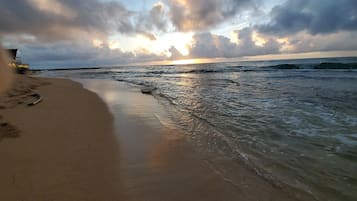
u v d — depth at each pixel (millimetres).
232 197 2654
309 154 3865
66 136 4379
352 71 24094
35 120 5344
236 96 10625
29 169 3021
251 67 46625
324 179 3072
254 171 3305
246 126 5586
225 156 3826
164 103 8906
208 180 3023
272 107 7836
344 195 2705
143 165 3369
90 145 3992
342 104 7922
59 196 2463
